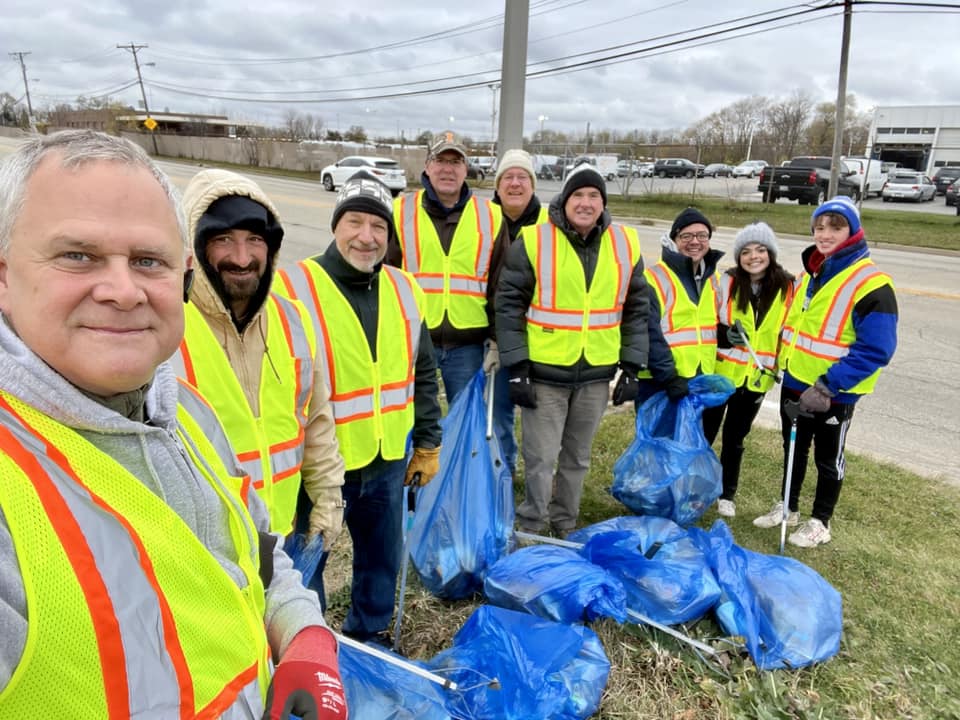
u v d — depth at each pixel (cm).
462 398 308
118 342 80
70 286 78
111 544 78
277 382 178
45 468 75
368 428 226
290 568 127
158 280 85
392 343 230
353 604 259
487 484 293
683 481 335
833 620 268
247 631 95
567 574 258
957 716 241
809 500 401
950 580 323
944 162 4784
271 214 165
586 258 320
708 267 375
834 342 328
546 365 324
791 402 335
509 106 599
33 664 70
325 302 218
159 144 4678
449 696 204
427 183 363
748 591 271
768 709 237
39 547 71
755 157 5128
